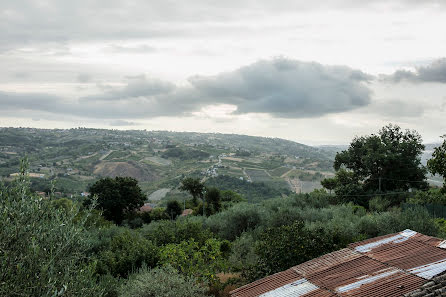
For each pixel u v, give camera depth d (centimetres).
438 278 742
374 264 862
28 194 549
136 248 1507
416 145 4341
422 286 721
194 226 1994
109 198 5103
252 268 1299
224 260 1429
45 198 565
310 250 1252
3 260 468
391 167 4300
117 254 1482
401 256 886
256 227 2150
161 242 1891
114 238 1741
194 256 1272
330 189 5162
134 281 1036
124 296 981
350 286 769
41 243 519
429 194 3319
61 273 527
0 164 12700
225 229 2270
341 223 1708
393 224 1603
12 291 455
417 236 1006
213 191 6191
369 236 1669
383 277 786
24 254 494
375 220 1719
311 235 1306
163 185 16300
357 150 4562
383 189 4344
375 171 4431
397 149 4388
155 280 972
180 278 1028
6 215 500
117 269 1398
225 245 1794
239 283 1332
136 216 5506
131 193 5359
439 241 951
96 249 1594
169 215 5806
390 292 716
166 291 954
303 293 776
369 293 722
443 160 2478
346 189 4128
